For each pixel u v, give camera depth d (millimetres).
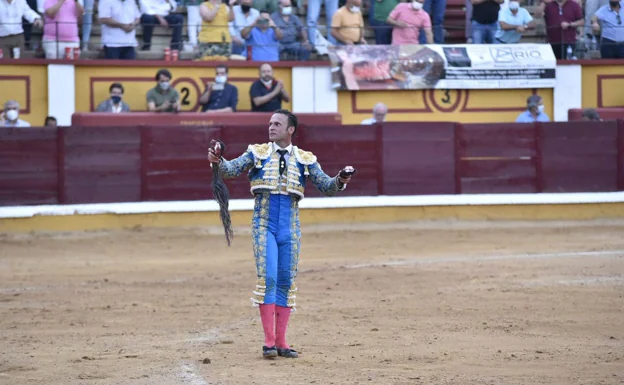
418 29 59969
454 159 56219
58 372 20203
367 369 20266
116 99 53750
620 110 60469
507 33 61250
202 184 53344
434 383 18859
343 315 27984
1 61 54125
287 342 23672
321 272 37875
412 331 25234
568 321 26719
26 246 46625
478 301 30406
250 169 21812
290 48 58062
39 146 51312
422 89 59875
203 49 56719
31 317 28094
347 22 59062
